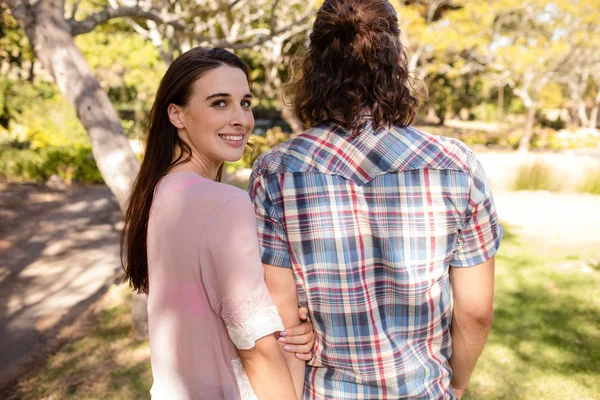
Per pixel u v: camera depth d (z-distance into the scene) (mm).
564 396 3320
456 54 19969
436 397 1121
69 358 4016
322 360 1131
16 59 14492
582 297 5012
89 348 4168
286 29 4488
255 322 1056
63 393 3521
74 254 6703
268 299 1070
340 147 1063
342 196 1054
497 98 35344
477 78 24734
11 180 11320
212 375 1147
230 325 1077
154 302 1189
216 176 1391
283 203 1078
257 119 26578
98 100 3484
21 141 12133
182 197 1133
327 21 1056
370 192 1047
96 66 18406
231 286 1063
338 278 1064
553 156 17125
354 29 1030
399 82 1058
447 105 31344
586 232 7609
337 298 1072
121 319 4715
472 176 1056
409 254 1046
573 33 17609
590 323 4438
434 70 19906
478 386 3430
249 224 1078
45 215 8719
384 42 1043
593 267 5891
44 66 3521
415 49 17969
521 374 3592
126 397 3459
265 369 1083
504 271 5793
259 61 20719
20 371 3838
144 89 21500
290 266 1101
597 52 18125
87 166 11430
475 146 20844
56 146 11961
